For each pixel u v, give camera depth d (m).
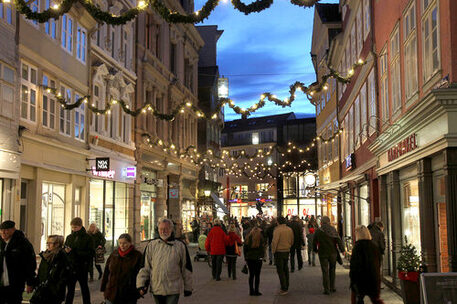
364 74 18.72
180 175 36.00
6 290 7.72
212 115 17.42
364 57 18.92
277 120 67.19
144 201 29.30
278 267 12.47
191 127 40.12
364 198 18.34
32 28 16.53
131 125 26.53
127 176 25.38
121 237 7.02
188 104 17.70
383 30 15.42
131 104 26.86
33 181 16.70
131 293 6.89
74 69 19.84
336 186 25.97
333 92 29.19
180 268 6.80
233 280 15.34
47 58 17.56
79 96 20.33
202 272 17.62
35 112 16.75
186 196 38.31
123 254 6.99
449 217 8.92
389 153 14.28
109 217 23.80
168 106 33.44
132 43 26.78
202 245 22.03
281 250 12.52
